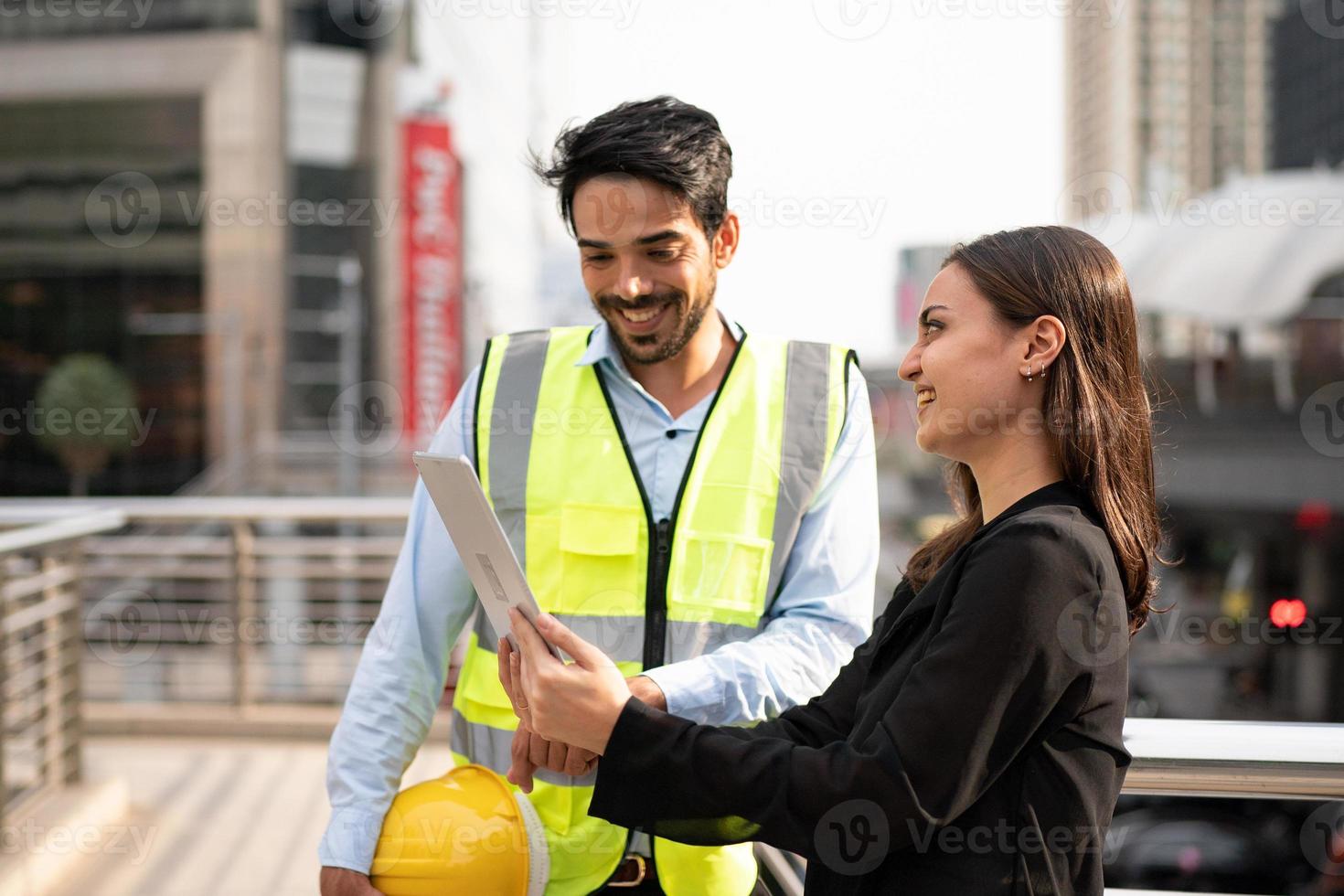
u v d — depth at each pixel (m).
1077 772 0.95
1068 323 1.02
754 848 1.71
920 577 1.17
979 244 1.09
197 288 16.97
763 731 1.19
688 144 1.32
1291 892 5.30
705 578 1.40
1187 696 11.06
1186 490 13.84
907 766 0.93
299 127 16.98
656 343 1.38
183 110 17.00
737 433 1.44
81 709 3.40
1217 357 12.92
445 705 4.16
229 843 3.12
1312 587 11.93
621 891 1.39
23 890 2.68
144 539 6.98
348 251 17.12
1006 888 0.95
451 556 1.41
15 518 3.84
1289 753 1.21
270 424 16.69
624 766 1.02
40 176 17.06
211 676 5.43
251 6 16.88
